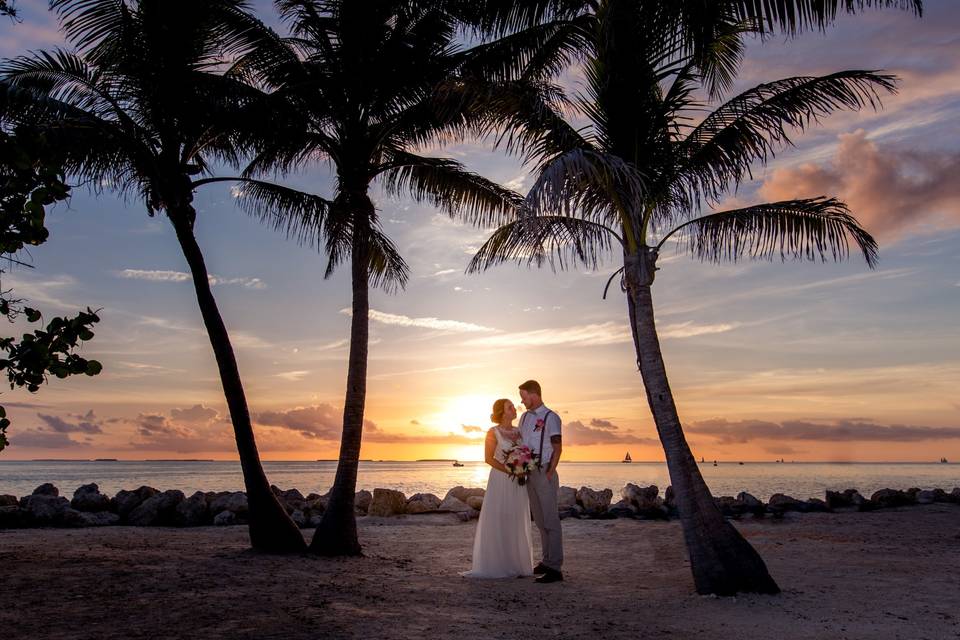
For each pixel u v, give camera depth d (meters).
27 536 11.36
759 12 7.46
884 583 8.11
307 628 5.79
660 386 8.12
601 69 8.73
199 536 12.07
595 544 12.03
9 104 8.76
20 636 5.32
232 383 10.64
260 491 10.42
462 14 10.70
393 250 13.10
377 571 8.99
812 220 8.52
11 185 3.62
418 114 11.23
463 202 12.73
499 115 8.82
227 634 5.52
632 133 8.65
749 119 8.20
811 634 5.83
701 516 7.73
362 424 10.88
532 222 8.18
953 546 11.37
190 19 10.45
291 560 9.58
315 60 11.31
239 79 12.06
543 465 8.62
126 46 10.41
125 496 14.79
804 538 12.43
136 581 7.59
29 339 3.50
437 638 5.59
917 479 84.94
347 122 11.24
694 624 6.19
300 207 11.86
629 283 8.43
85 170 10.59
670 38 8.39
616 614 6.59
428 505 16.36
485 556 8.70
